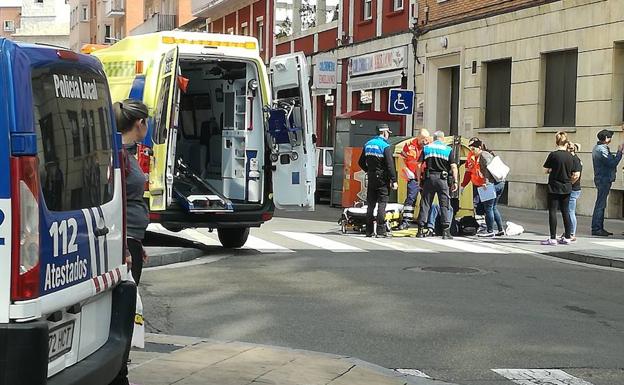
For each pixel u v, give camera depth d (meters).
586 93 20.02
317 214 21.91
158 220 12.34
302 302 9.27
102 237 4.80
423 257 13.25
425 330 8.10
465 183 16.88
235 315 8.56
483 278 11.27
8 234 3.80
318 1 35.59
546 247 14.81
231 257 12.91
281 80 13.77
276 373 6.25
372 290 10.09
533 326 8.38
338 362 6.66
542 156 21.47
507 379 6.55
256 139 13.39
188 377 6.07
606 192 16.39
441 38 25.81
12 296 3.82
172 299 9.32
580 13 20.16
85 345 4.69
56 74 4.35
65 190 4.34
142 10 68.50
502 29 22.95
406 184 17.81
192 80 14.05
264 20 41.53
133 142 6.32
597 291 10.48
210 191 13.28
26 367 3.80
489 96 24.00
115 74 12.82
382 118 23.97
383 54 29.19
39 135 4.07
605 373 6.77
